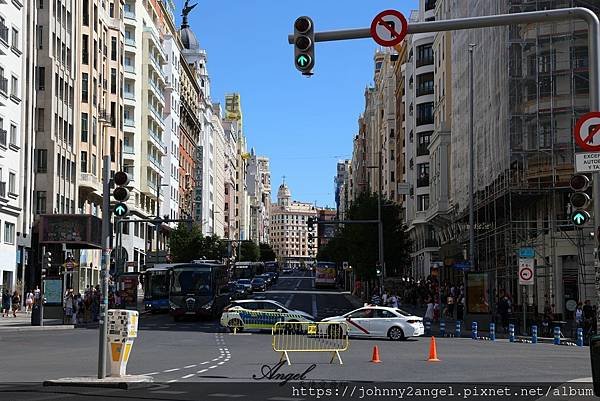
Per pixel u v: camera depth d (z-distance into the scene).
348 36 14.62
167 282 58.56
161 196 106.38
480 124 50.22
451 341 34.06
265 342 31.41
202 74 152.38
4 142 53.22
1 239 52.84
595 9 40.94
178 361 22.61
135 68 88.62
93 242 59.84
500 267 45.09
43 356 24.62
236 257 177.75
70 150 67.62
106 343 17.06
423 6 88.06
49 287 46.69
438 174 71.75
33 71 59.97
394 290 65.50
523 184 41.09
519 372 19.47
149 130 92.81
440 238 77.44
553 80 41.38
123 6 87.00
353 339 34.31
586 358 24.45
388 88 119.75
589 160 15.12
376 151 142.38
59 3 65.00
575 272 41.09
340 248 92.69
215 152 162.50
